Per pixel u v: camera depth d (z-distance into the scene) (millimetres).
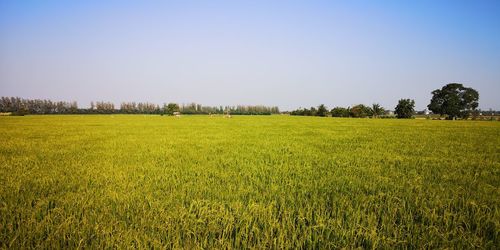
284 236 4520
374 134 26938
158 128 36156
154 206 5676
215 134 26844
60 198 6180
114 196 6293
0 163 10961
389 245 4297
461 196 6676
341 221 5059
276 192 6840
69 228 4676
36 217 5242
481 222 5090
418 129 35188
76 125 42375
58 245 4152
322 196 6512
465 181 8180
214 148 16094
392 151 15047
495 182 8250
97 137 23188
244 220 5027
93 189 6973
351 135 25672
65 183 7676
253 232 4676
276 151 14906
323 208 5586
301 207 5621
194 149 15680
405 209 5734
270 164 10836
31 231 4555
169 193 6699
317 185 7488
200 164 10922
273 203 5797
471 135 26062
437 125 46750
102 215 5141
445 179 8484
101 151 14734
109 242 4184
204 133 28188
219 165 10656
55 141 19812
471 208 5828
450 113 97125
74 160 11805
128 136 24328
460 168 10289
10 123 47750
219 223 5047
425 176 8852
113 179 8133
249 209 5484
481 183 7879
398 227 4914
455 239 4418
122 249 4109
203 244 4359
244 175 8695
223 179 8227
